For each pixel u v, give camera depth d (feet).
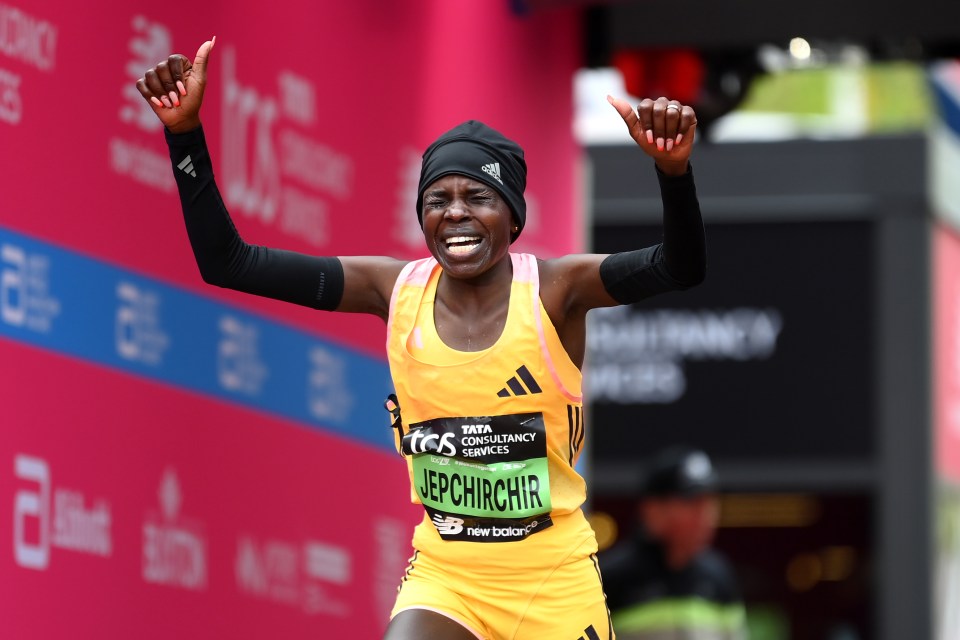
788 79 141.79
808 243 126.00
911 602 122.83
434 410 42.14
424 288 42.34
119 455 57.77
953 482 131.23
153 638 58.95
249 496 65.41
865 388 124.47
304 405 69.87
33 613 53.06
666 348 125.70
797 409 124.67
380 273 43.45
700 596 82.23
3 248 52.54
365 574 74.18
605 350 126.41
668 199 40.04
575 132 98.27
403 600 43.65
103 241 57.52
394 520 77.20
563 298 42.04
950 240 132.26
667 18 98.12
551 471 43.14
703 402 125.39
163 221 61.05
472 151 40.96
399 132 78.43
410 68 79.51
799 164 126.62
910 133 125.90
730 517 142.72
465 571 43.45
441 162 40.88
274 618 66.74
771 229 126.31
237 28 65.62
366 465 74.74
